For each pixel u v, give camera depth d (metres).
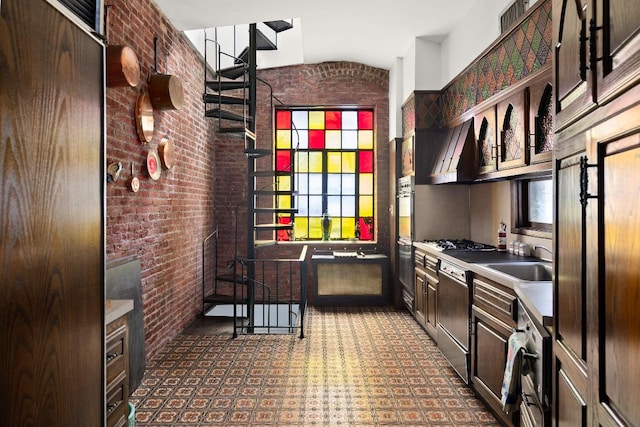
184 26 4.84
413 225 5.44
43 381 1.15
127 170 3.67
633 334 0.94
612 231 1.07
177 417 3.05
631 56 0.93
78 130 1.31
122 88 3.55
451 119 5.07
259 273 6.83
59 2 1.24
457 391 3.48
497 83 3.79
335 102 6.91
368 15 4.87
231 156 6.80
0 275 0.97
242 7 4.48
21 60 1.03
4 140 0.98
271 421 3.00
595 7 1.16
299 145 7.20
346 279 6.55
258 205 6.86
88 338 1.40
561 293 1.55
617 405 1.04
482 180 4.20
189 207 5.45
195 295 5.76
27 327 1.08
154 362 4.15
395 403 3.27
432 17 4.87
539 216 3.86
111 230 3.40
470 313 3.35
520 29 3.36
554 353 1.65
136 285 3.65
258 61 6.74
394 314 6.02
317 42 5.88
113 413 2.01
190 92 5.47
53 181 1.18
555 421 1.65
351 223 7.22
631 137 0.96
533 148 3.10
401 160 6.34
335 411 3.14
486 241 4.88
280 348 4.57
